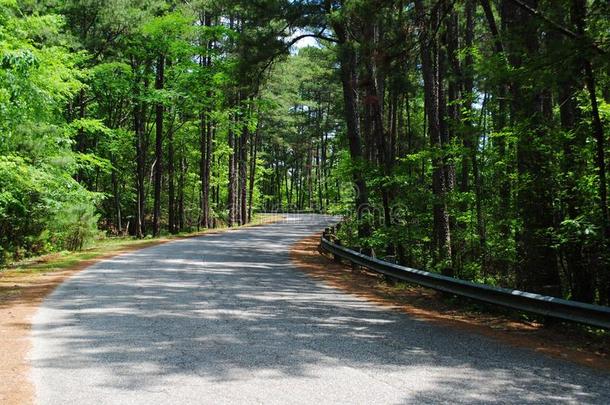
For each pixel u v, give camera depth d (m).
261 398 4.53
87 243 22.91
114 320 7.80
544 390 4.87
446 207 15.09
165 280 12.35
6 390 4.75
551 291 8.45
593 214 8.43
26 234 19.11
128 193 40.72
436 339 6.94
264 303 9.45
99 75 30.19
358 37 18.62
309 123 56.41
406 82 18.98
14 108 14.35
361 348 6.32
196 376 5.13
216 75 30.75
